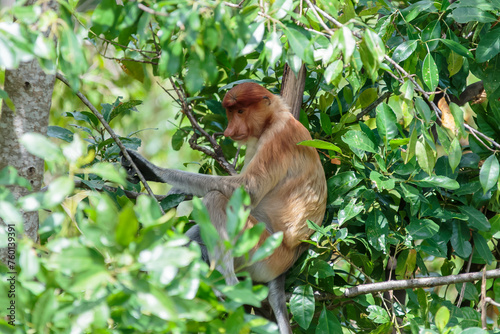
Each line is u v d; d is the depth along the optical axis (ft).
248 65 34.73
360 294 24.71
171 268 11.34
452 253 29.63
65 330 11.41
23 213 19.75
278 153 28.58
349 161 27.04
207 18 14.43
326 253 26.63
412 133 20.70
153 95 57.21
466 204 26.84
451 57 26.71
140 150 56.80
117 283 11.18
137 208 11.97
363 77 25.45
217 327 12.97
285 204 28.68
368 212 27.58
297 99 30.01
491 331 21.74
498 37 24.86
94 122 29.01
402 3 32.09
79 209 12.48
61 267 10.73
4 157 19.89
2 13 13.03
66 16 13.65
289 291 27.63
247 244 13.01
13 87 19.83
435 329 23.08
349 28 17.37
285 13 16.57
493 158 22.41
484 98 31.50
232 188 27.84
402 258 26.43
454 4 25.72
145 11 14.89
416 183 24.21
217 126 33.35
